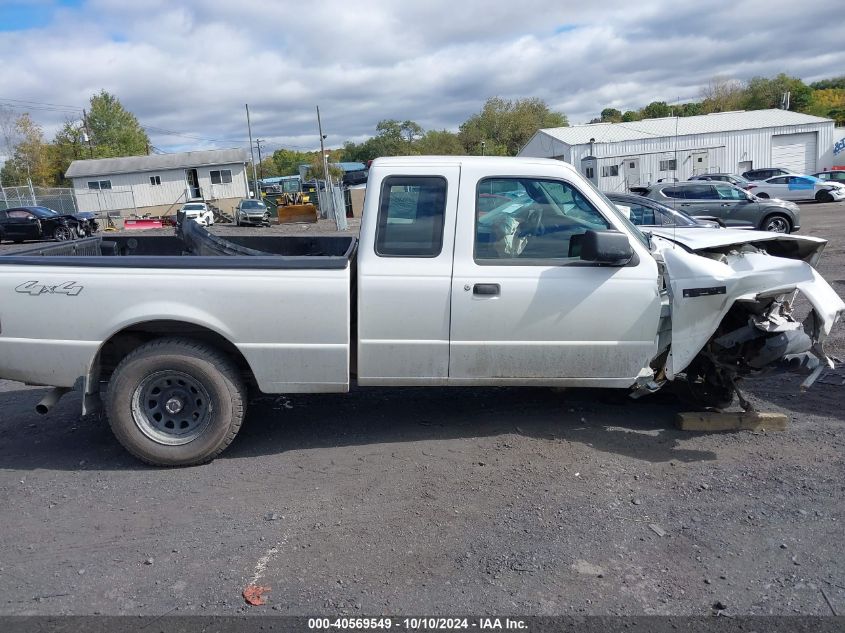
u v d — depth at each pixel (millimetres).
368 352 4586
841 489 4121
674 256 4617
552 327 4566
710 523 3777
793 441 4852
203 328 4680
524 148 46250
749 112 44625
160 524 3891
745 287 4434
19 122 63844
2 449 5105
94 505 4145
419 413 5523
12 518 4004
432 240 4527
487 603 3113
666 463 4543
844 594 3141
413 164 4559
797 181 31656
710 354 4805
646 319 4602
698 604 3096
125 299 4473
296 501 4125
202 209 39844
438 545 3598
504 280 4504
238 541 3686
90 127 71750
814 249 5262
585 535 3674
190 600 3172
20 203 46062
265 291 4465
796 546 3539
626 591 3193
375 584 3268
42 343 4543
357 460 4684
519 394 5883
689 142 40281
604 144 39906
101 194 49250
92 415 5836
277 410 5707
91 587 3295
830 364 4562
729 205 18609
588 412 5457
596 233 4273
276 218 44312
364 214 4555
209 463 4719
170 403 4617
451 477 4383
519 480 4320
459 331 4559
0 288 4508
